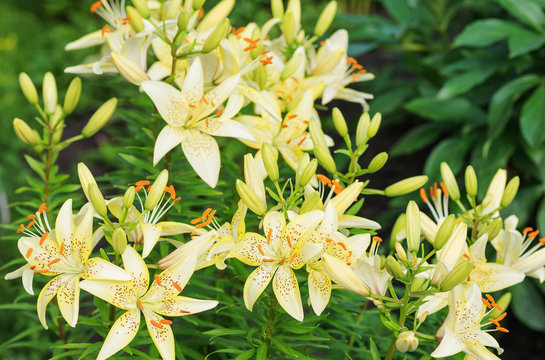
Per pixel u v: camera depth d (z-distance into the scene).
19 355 2.37
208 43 1.53
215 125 1.55
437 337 1.42
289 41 1.72
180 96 1.53
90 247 1.40
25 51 4.66
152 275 1.62
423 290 1.42
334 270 1.39
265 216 1.44
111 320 1.48
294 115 1.62
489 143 2.57
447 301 1.44
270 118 1.64
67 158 3.90
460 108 2.95
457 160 2.76
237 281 1.71
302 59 1.69
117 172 1.80
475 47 3.09
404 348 1.38
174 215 1.69
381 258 1.44
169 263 1.42
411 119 3.99
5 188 3.26
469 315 1.43
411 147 3.14
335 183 1.48
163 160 1.72
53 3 5.14
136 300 1.41
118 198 1.44
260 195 1.48
